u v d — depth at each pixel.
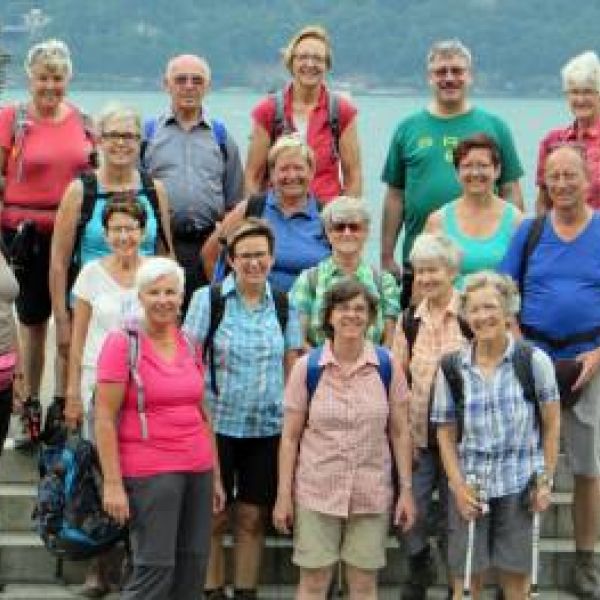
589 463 16.67
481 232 17.16
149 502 14.95
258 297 16.20
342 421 15.66
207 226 17.98
